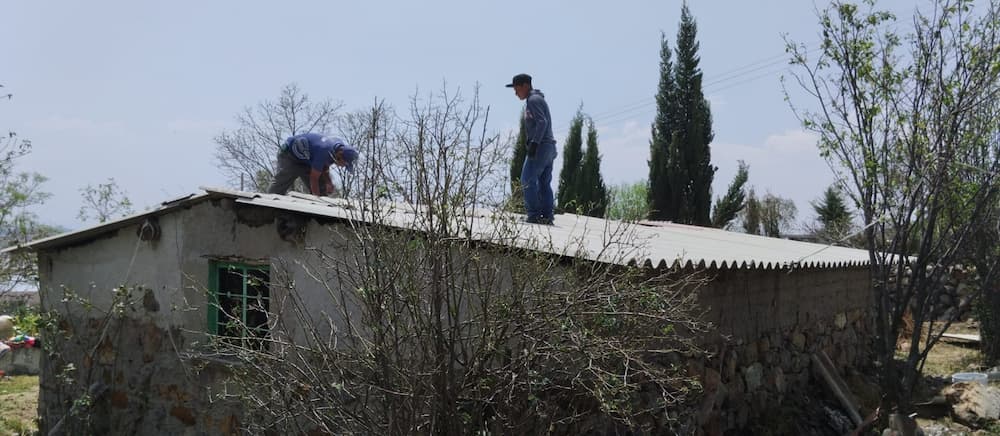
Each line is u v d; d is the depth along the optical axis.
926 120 7.47
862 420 8.63
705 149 24.59
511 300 4.52
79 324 8.07
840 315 11.14
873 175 7.63
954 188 7.67
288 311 6.45
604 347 4.50
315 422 5.02
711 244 8.84
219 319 7.20
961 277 17.22
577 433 5.10
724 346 7.04
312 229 6.36
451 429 4.52
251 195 6.84
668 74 24.66
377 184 4.68
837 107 7.78
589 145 24.70
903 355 13.49
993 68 7.14
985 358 13.16
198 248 7.19
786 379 8.61
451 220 4.55
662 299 4.84
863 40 7.59
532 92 7.85
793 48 7.98
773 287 8.49
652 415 5.66
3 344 12.94
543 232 6.11
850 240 19.48
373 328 4.55
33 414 10.00
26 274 12.31
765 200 34.16
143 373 7.55
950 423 9.07
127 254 7.73
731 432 7.00
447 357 4.53
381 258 4.64
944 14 7.39
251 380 5.50
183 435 7.20
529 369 4.52
